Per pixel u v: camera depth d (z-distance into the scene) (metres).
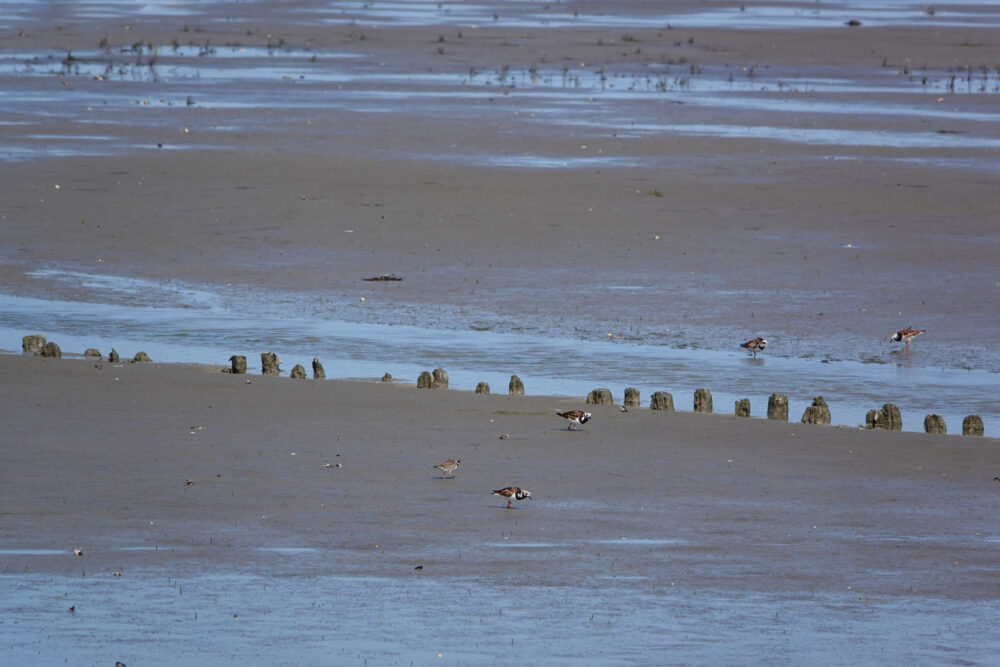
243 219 152.12
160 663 48.62
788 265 135.25
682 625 53.09
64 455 74.00
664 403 89.44
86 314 116.75
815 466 75.44
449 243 143.25
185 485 69.19
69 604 53.91
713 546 61.91
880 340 110.31
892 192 172.50
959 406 93.25
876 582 57.97
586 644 50.97
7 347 105.81
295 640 50.78
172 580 56.59
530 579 57.50
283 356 105.31
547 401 90.31
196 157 189.12
